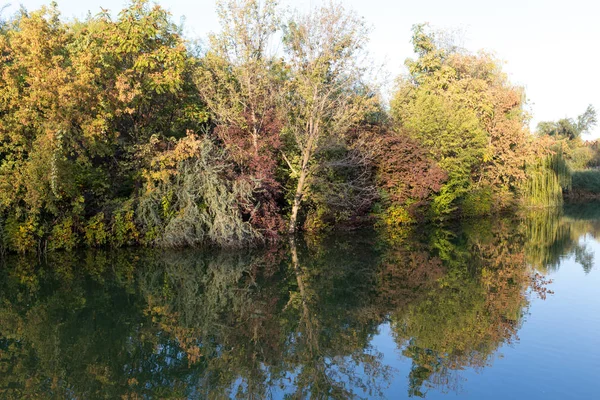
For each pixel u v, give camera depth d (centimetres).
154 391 893
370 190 2900
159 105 2409
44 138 1772
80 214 2073
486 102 3953
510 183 4362
